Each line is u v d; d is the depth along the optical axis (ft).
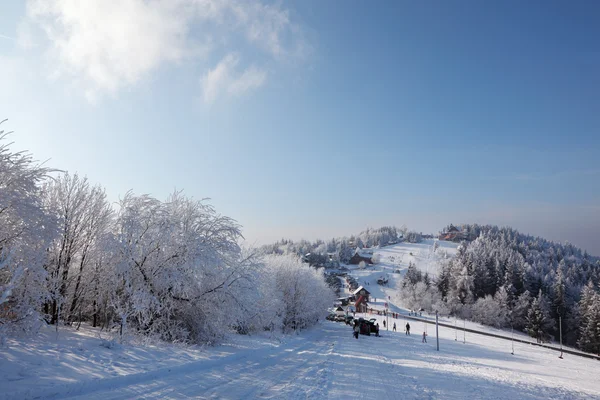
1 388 19.88
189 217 51.78
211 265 49.11
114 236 45.01
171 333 45.85
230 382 29.60
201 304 50.01
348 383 34.42
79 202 47.98
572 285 364.79
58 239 40.04
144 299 42.11
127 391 23.68
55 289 39.91
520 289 323.37
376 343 91.09
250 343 57.47
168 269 46.44
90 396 21.81
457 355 83.92
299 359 48.37
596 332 209.15
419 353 76.54
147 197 50.08
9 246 32.04
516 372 62.39
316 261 617.62
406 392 32.68
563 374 72.08
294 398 26.40
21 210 32.81
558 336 273.33
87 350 31.91
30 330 32.63
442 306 314.35
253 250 72.54
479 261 354.13
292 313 108.99
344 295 434.30
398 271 560.20
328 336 103.40
